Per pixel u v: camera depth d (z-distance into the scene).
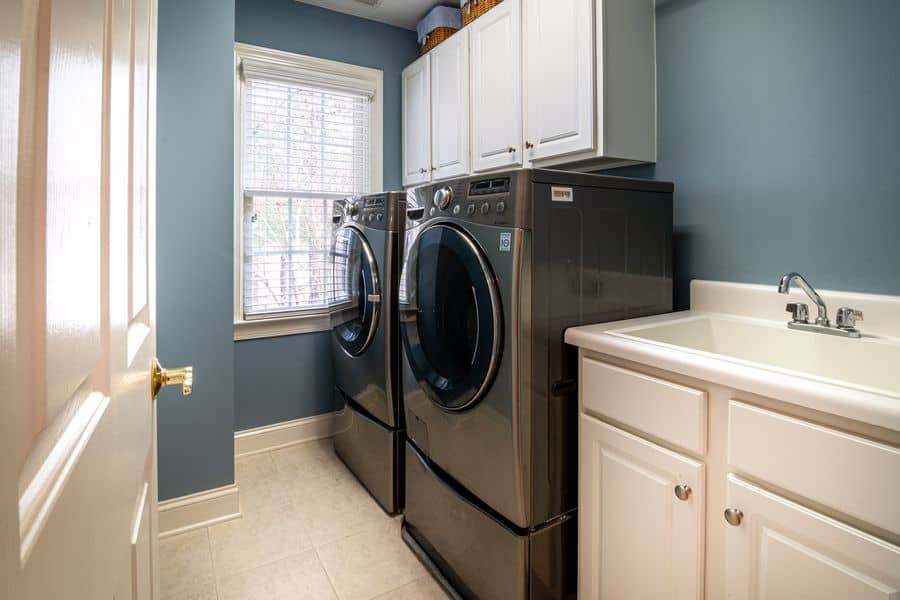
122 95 0.49
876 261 1.33
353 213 2.31
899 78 1.27
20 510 0.23
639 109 1.81
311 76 2.73
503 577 1.38
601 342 1.24
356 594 1.62
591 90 1.71
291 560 1.78
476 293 1.39
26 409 0.23
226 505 2.00
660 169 1.87
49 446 0.27
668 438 1.09
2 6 0.20
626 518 1.20
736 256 1.65
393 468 2.07
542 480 1.36
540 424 1.34
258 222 2.67
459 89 2.42
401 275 1.86
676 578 1.08
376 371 2.09
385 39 2.97
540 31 1.92
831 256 1.42
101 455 0.39
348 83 2.85
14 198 0.22
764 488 0.92
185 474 1.93
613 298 1.50
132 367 0.56
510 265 1.30
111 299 0.43
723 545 1.00
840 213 1.40
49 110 0.26
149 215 0.77
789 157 1.50
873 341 1.21
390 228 2.00
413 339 1.77
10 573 0.21
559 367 1.38
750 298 1.58
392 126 3.03
